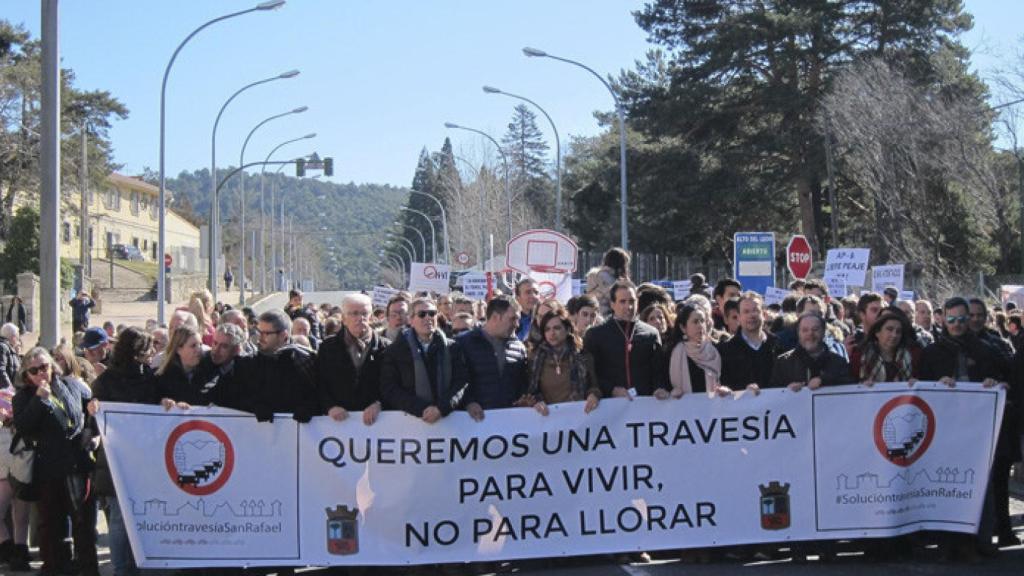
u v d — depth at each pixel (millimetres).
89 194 75000
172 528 8625
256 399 8672
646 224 50594
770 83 48312
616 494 8930
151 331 11273
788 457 8977
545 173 123938
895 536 8922
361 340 8867
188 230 120875
